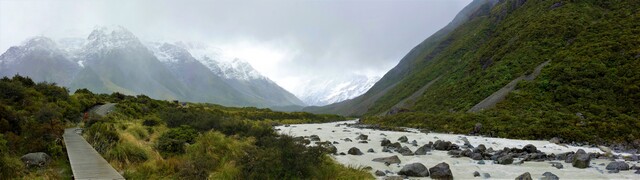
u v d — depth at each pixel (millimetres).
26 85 37500
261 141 23062
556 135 33250
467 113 47250
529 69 54062
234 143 20734
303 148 18031
